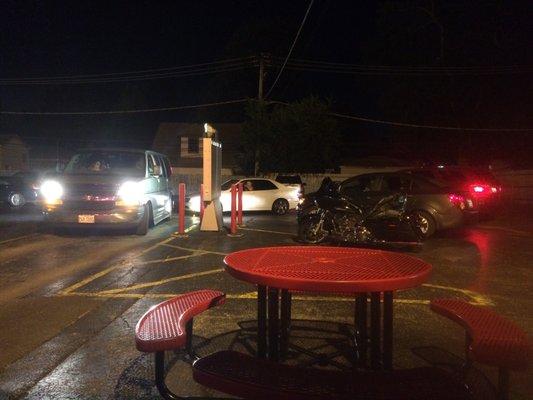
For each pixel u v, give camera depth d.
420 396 3.17
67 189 13.09
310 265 4.44
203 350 5.45
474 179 16.73
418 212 13.70
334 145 37.53
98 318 6.64
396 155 44.38
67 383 4.71
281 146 35.97
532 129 33.97
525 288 8.36
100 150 14.69
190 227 15.76
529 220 18.67
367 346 5.29
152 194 14.57
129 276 9.02
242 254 4.99
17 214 21.08
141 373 4.91
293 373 3.44
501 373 3.67
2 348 5.58
